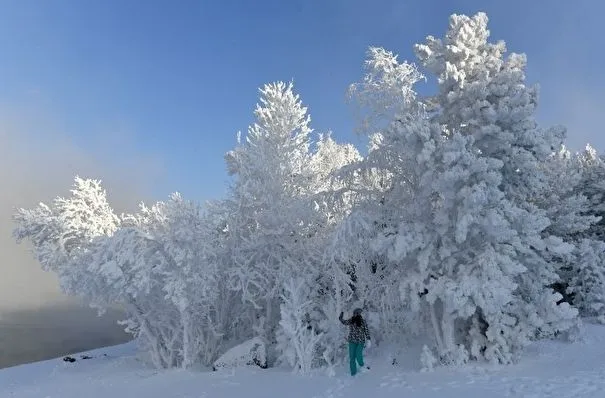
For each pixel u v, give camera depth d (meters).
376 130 16.69
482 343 12.60
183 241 15.56
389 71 16.86
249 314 18.91
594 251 20.77
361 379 11.87
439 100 14.11
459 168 11.39
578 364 11.22
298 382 12.09
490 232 11.71
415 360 13.09
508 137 12.12
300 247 17.80
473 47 13.59
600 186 25.75
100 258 15.81
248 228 18.84
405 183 14.60
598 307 19.23
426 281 13.22
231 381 13.02
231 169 20.17
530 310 12.72
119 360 20.80
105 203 20.52
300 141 19.86
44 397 14.01
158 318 17.77
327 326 15.16
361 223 13.51
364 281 15.86
